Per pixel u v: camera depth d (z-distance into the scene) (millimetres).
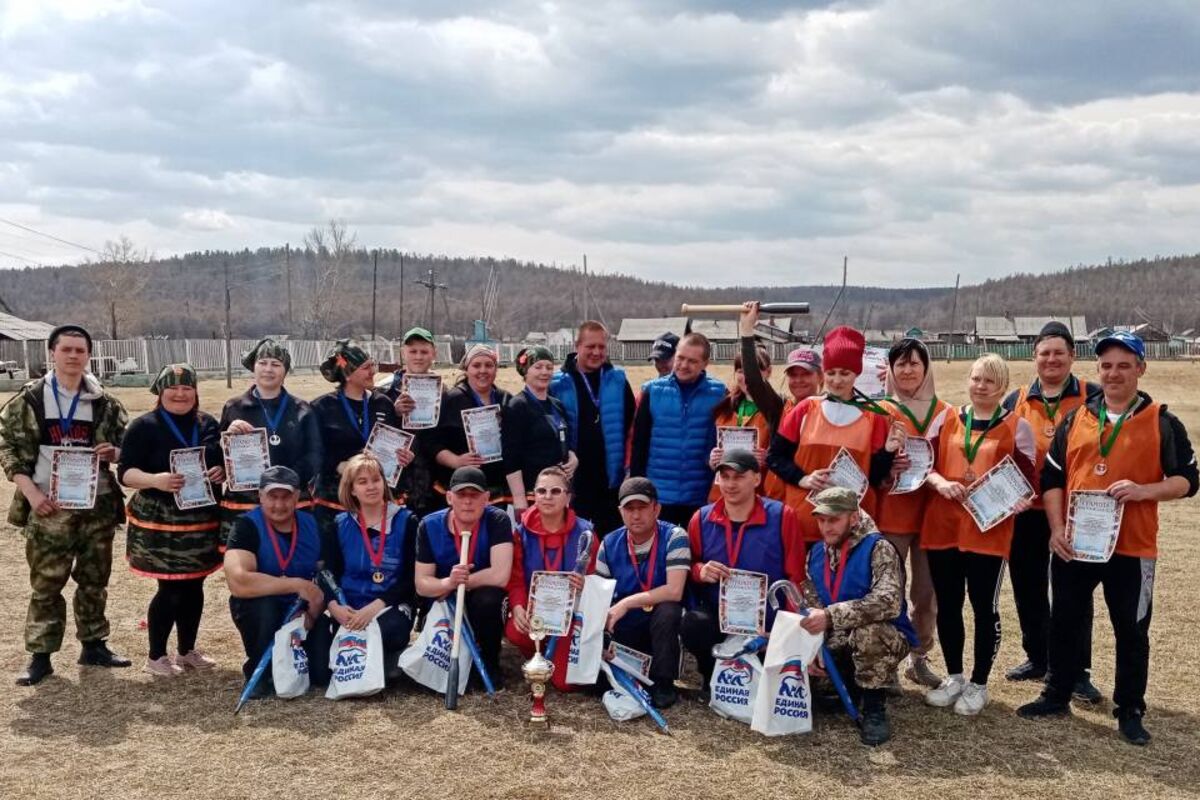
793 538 5992
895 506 6180
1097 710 5992
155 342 50406
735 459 5914
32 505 6199
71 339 6352
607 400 7531
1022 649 7273
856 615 5512
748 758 5223
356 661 5973
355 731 5496
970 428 5941
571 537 6305
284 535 6180
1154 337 91062
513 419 7176
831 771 5082
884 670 5500
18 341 44594
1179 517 12820
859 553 5699
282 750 5238
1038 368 6422
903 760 5227
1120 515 5395
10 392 34656
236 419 6539
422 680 6027
